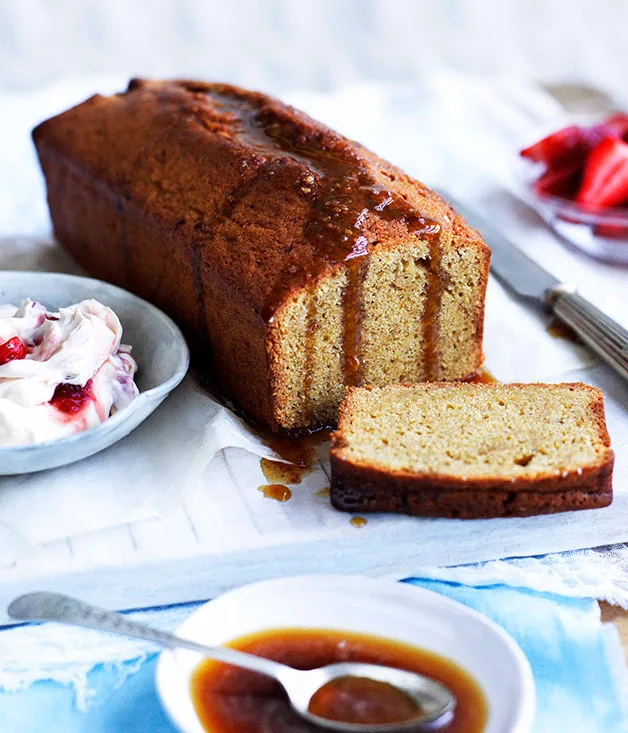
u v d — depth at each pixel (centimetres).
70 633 60
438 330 71
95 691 58
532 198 94
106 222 81
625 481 65
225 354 72
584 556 64
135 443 68
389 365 71
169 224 74
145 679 59
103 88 118
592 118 106
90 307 69
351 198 70
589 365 75
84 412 66
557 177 95
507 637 56
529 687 55
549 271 84
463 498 63
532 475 62
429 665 57
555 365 75
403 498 63
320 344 68
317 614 58
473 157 103
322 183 71
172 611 62
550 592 62
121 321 73
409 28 167
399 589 58
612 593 62
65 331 68
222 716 55
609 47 165
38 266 87
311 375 69
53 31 160
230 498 65
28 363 65
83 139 83
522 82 121
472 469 63
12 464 64
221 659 56
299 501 65
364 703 55
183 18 163
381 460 63
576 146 95
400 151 104
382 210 69
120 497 65
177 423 68
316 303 67
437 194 74
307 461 67
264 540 62
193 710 55
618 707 57
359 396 67
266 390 69
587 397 67
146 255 78
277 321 66
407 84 120
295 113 78
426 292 70
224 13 164
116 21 161
